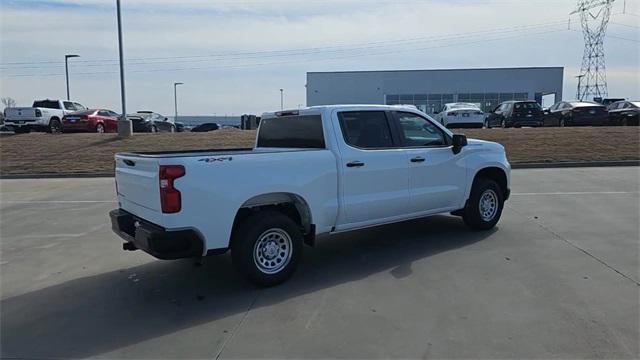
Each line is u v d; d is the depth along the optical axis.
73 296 5.35
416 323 4.43
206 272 6.11
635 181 13.02
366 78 60.78
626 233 7.50
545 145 19.17
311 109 6.34
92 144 21.75
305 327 4.42
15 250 7.30
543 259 6.24
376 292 5.24
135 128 31.81
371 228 8.17
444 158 7.19
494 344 4.00
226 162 5.17
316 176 5.85
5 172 17.09
